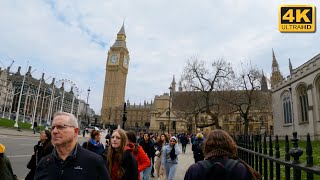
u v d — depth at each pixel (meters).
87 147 7.05
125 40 173.75
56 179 3.13
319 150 20.38
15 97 129.88
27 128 49.09
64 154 3.32
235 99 42.09
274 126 46.69
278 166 3.82
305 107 37.72
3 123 46.66
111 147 5.32
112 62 160.88
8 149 19.81
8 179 4.42
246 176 2.92
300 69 38.34
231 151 3.21
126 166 5.22
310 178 2.71
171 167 9.98
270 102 50.66
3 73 120.06
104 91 157.12
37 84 136.62
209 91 42.59
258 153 4.91
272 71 100.31
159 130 113.00
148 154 11.89
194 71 43.62
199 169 3.03
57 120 3.33
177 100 49.31
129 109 172.88
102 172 3.29
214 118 41.88
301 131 37.59
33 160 7.21
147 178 9.72
